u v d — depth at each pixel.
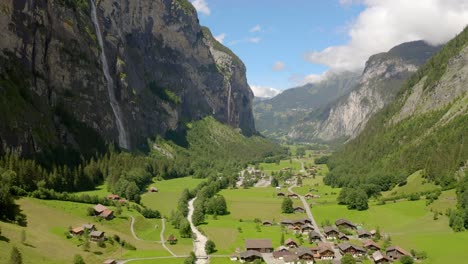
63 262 118.50
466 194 173.50
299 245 153.88
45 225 144.62
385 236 162.12
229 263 136.75
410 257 132.38
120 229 165.88
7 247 114.12
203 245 158.00
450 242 143.25
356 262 136.50
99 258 131.50
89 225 148.88
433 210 181.62
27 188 173.12
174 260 135.50
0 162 176.12
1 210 136.75
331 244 157.88
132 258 136.38
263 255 146.38
